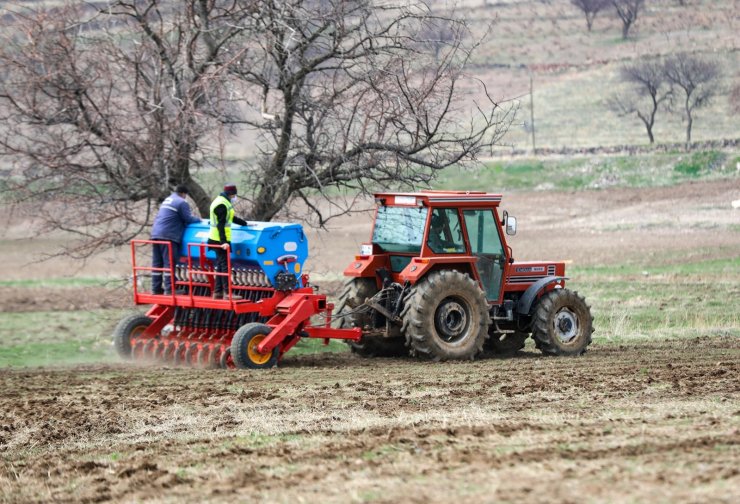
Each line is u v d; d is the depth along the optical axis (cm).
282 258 4597
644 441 2608
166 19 5262
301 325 4625
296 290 4666
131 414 3447
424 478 2302
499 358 4934
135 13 5184
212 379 4197
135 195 5353
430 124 5388
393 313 4794
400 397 3622
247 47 5194
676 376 4006
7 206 5538
